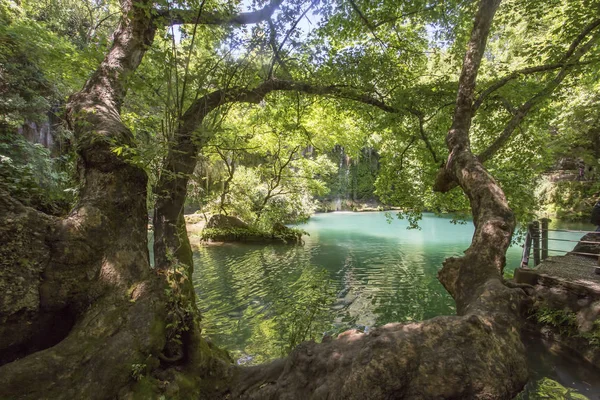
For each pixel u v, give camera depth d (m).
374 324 6.13
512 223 2.69
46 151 7.76
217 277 9.52
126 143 2.99
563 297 4.71
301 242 14.77
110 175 2.77
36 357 2.02
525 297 5.07
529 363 4.12
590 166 19.34
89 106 3.38
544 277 5.09
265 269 10.40
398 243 14.89
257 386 2.46
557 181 20.67
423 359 1.71
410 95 6.12
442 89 6.41
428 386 1.64
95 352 2.14
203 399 2.46
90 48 4.06
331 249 13.56
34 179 3.63
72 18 10.55
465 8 6.00
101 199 2.68
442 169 4.20
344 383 1.77
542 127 7.23
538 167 8.30
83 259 2.44
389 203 9.78
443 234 17.52
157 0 3.34
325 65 5.82
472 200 3.10
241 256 12.29
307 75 5.99
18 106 8.15
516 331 1.93
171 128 3.40
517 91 5.90
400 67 6.29
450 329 1.83
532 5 5.82
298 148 10.41
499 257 2.46
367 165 31.73
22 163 7.05
